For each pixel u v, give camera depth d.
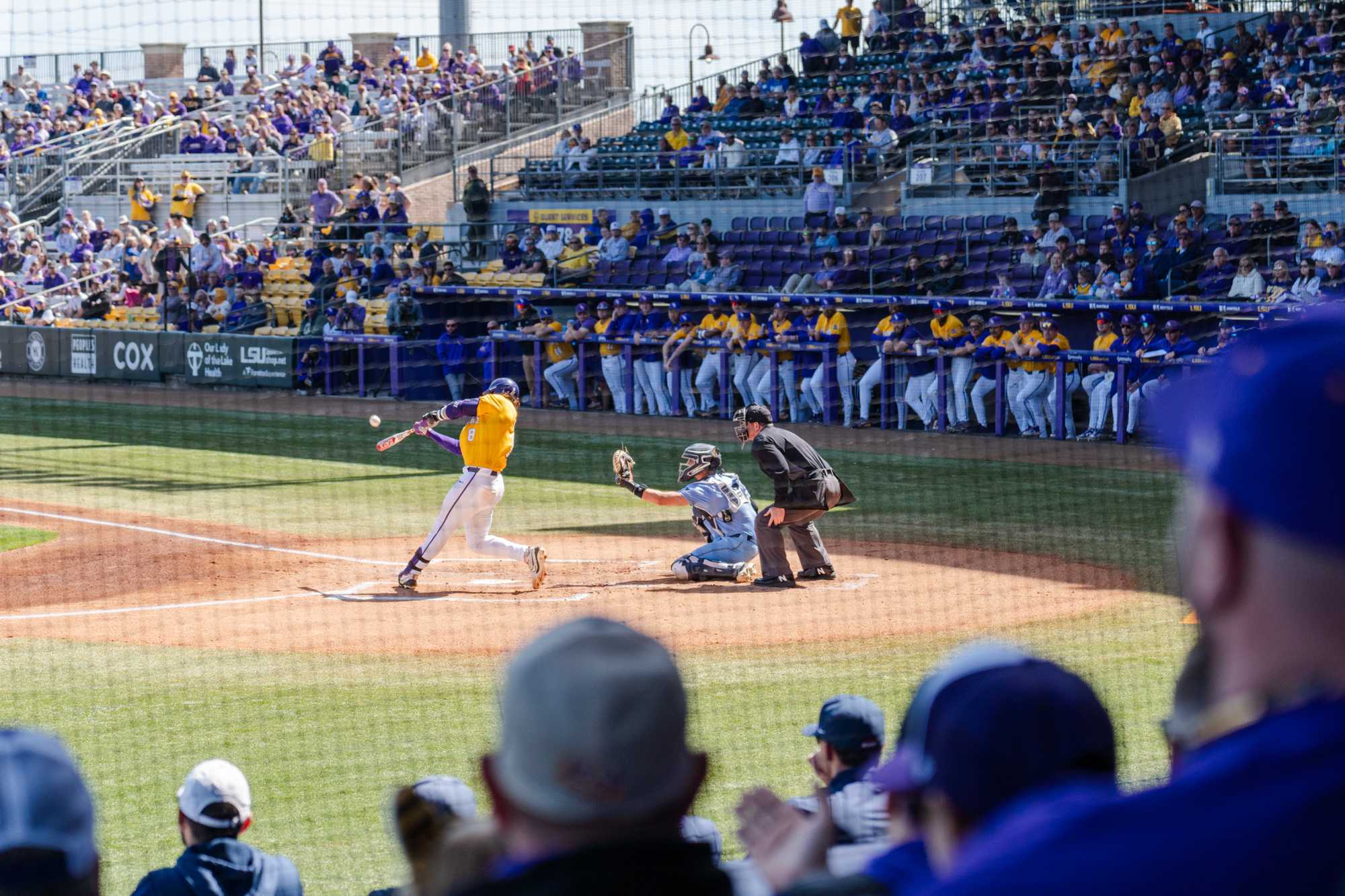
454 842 3.95
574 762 2.95
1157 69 47.06
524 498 30.75
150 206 64.94
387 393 50.06
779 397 42.78
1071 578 22.45
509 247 50.59
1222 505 2.08
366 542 26.23
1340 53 44.72
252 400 48.97
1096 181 44.25
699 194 52.06
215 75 75.31
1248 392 2.06
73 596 22.02
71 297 59.25
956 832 3.15
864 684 16.53
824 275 43.38
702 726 14.94
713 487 22.08
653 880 3.00
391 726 15.14
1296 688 2.06
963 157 48.59
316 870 11.21
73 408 46.84
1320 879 1.95
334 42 73.00
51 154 68.94
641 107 60.56
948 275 42.31
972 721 3.16
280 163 61.78
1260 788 2.02
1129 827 2.04
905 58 53.88
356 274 52.41
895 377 41.34
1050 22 52.25
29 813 3.61
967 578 22.52
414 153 62.66
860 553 24.70
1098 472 33.25
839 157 49.50
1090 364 38.25
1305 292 36.25
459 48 71.19
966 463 34.78
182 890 7.43
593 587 22.09
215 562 24.45
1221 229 40.75
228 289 54.41
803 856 3.69
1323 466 1.98
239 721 15.38
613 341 44.56
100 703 16.12
